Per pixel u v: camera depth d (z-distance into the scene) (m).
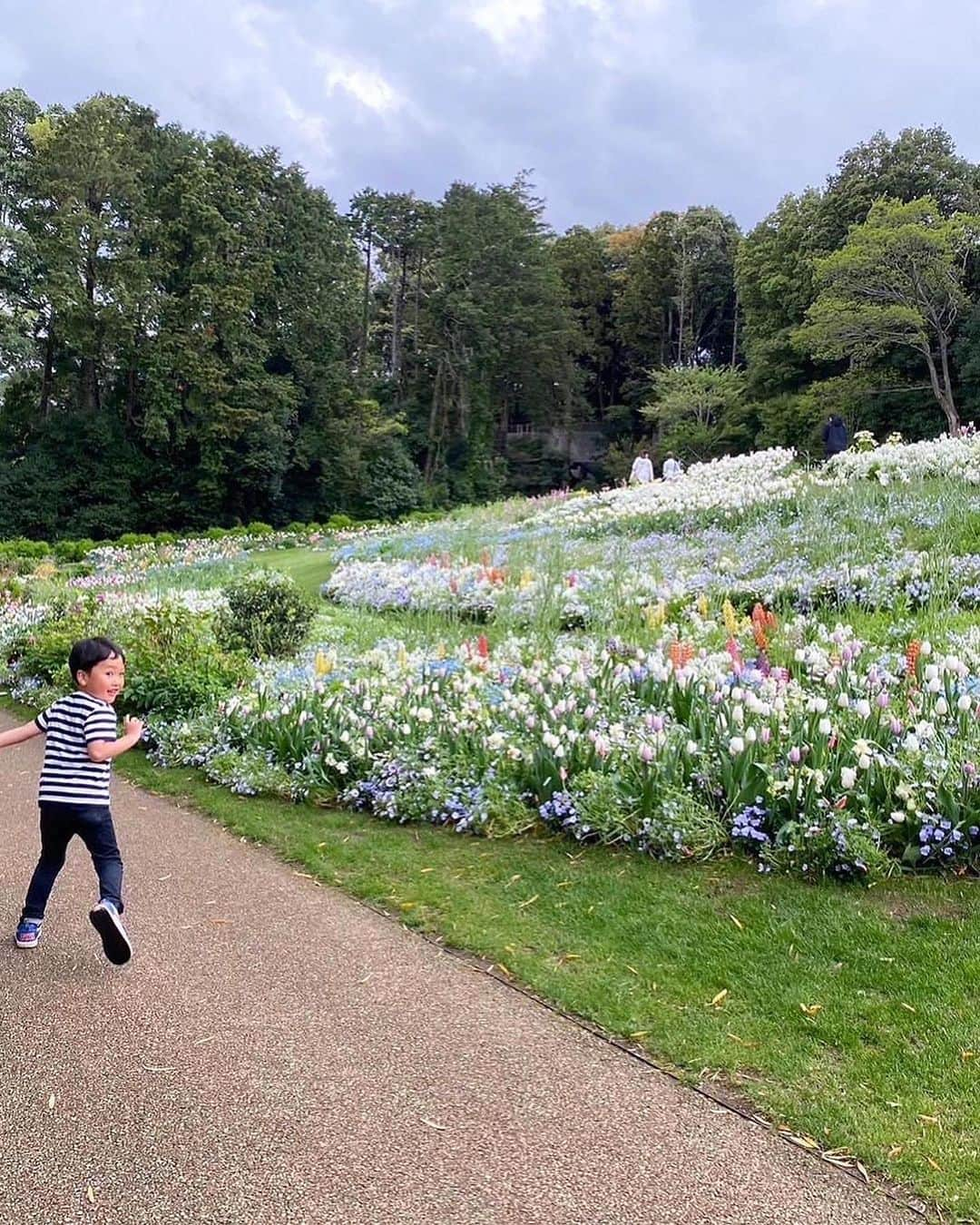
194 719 6.74
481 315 45.69
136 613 9.18
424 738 5.46
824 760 4.30
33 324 31.91
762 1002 3.03
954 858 3.99
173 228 35.00
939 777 4.10
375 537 20.70
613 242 60.78
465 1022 2.99
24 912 3.56
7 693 9.23
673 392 43.53
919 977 3.13
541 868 4.26
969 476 12.92
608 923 3.66
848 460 15.00
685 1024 2.92
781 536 11.47
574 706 5.27
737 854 4.26
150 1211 2.15
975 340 29.91
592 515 15.75
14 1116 2.51
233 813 5.23
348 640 9.59
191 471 36.66
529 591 10.06
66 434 35.03
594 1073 2.69
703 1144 2.36
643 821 4.35
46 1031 2.95
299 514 39.91
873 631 7.70
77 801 3.46
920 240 27.44
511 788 4.91
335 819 5.11
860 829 4.00
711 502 14.10
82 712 3.57
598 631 8.50
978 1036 2.78
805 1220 2.11
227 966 3.39
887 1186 2.20
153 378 34.00
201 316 34.91
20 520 33.41
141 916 3.86
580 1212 2.14
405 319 51.91
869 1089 2.56
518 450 51.25
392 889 4.08
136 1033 2.94
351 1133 2.43
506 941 3.54
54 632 9.40
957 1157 2.28
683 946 3.44
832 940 3.42
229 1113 2.51
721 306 55.34
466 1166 2.29
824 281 31.89
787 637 7.15
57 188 32.31
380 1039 2.89
